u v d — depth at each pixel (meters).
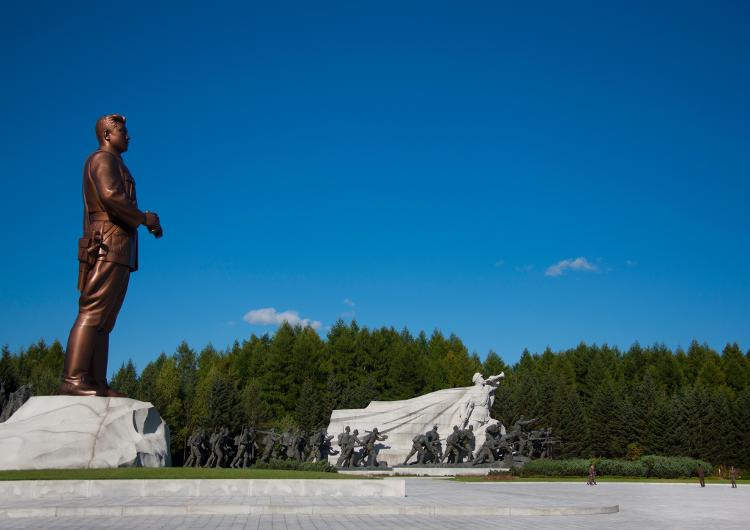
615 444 69.94
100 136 28.11
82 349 26.70
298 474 24.31
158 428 27.36
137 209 27.61
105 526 15.66
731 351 104.81
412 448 50.50
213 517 17.75
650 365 100.00
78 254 27.16
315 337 96.31
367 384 82.94
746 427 64.38
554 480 40.56
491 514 19.83
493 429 49.84
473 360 97.38
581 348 105.81
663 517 19.83
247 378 93.12
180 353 104.56
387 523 16.89
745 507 23.56
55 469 23.09
